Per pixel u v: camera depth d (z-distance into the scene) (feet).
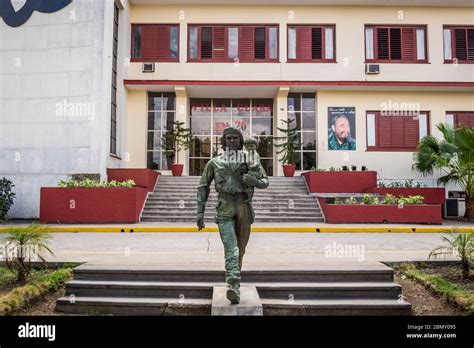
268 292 17.40
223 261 21.91
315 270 18.52
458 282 19.35
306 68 68.59
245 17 69.62
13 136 55.62
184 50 68.80
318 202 52.60
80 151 54.24
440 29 69.10
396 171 68.03
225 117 72.90
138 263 20.66
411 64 68.49
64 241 33.30
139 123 68.64
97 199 47.06
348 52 68.80
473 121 69.10
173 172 63.93
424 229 41.98
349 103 69.15
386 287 17.46
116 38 64.49
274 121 71.77
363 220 47.50
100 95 54.49
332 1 68.18
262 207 51.67
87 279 18.62
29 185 54.70
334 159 68.28
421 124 69.00
